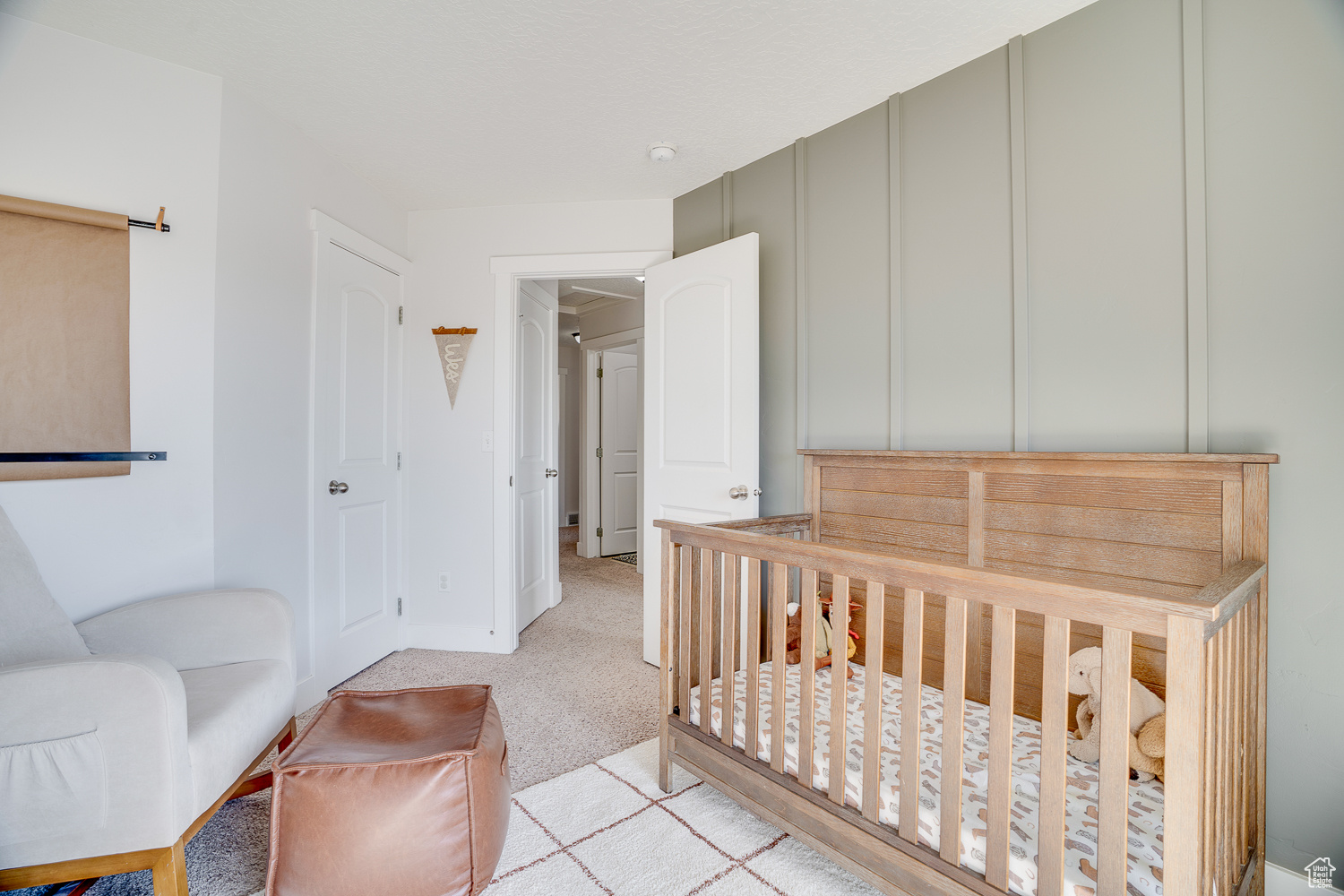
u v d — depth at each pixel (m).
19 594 1.42
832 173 2.38
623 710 2.44
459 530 3.20
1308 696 1.38
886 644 2.18
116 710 1.18
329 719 1.58
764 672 2.09
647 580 2.96
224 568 2.07
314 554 2.52
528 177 2.85
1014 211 1.86
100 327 1.84
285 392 2.37
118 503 1.87
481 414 3.19
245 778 1.50
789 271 2.54
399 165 2.73
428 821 1.28
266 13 1.74
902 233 2.15
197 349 2.00
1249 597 1.26
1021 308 1.84
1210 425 1.51
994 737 1.12
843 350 2.34
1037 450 1.82
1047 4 1.70
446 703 1.69
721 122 2.36
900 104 2.17
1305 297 1.38
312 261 2.52
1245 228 1.46
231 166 2.10
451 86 2.12
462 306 3.22
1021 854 1.12
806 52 1.92
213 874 1.47
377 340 3.00
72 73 1.83
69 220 1.79
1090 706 1.50
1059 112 1.77
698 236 2.95
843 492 2.29
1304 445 1.38
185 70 2.00
